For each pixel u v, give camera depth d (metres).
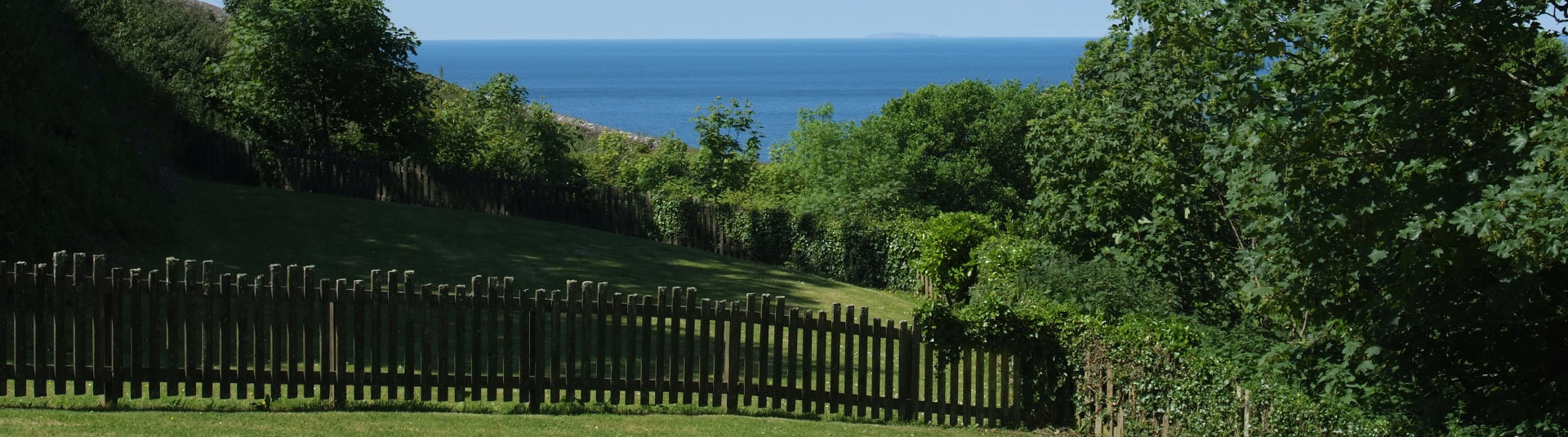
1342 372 9.66
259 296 9.76
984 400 13.51
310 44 27.11
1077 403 12.06
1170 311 13.55
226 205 22.97
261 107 27.53
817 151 38.44
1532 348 9.91
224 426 9.03
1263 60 11.40
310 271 9.86
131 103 23.03
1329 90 9.23
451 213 26.25
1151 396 11.03
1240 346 10.76
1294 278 9.91
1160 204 16.19
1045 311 12.44
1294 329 12.42
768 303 11.32
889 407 11.95
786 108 180.00
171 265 9.52
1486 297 9.08
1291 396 9.36
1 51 16.92
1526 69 9.98
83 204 15.59
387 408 10.19
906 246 23.36
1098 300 13.50
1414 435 8.89
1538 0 9.38
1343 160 9.41
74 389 9.77
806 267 25.55
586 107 182.38
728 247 26.58
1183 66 15.19
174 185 21.05
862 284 24.45
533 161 30.67
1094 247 17.42
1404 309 9.37
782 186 39.09
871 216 26.38
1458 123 9.43
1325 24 9.34
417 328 14.20
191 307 9.64
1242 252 10.52
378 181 27.45
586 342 10.82
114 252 15.78
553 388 10.80
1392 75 9.47
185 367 9.70
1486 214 7.77
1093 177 17.31
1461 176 9.16
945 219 22.02
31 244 14.04
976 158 38.44
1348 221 9.02
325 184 27.28
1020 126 38.06
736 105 31.89
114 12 28.89
